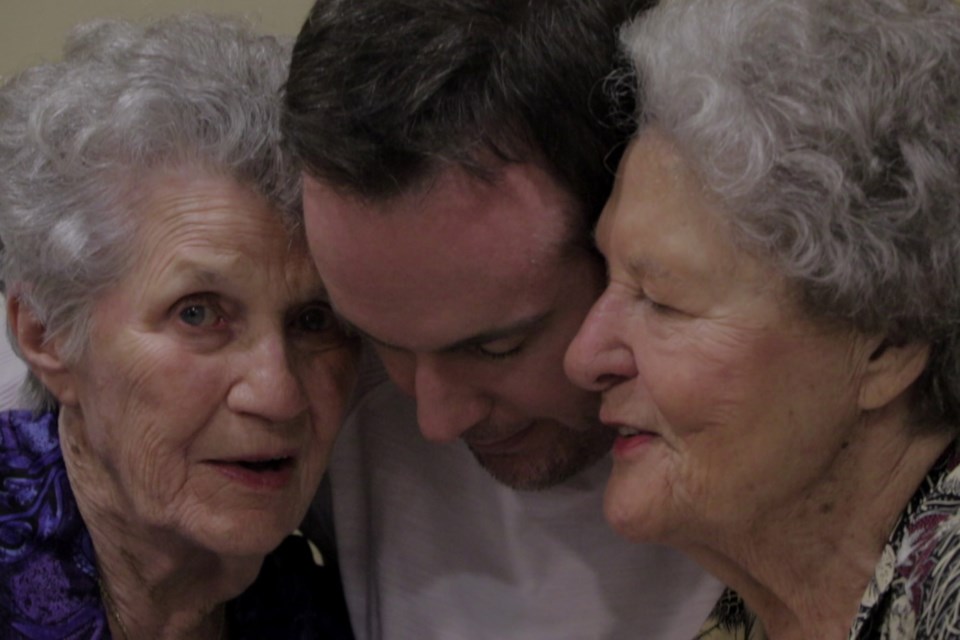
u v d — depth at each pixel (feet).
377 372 5.63
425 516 5.64
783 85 3.28
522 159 3.72
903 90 3.27
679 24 3.61
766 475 3.60
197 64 4.37
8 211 4.41
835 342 3.46
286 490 4.69
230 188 4.28
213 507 4.58
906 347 3.49
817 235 3.27
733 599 4.54
